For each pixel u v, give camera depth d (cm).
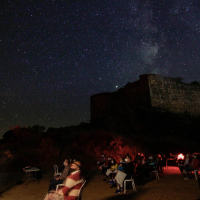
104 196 636
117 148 1831
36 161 1466
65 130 2441
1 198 640
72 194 349
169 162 1479
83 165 1487
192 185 714
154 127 2612
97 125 2692
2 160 1416
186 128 2658
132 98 3142
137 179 882
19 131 2192
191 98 3294
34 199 617
